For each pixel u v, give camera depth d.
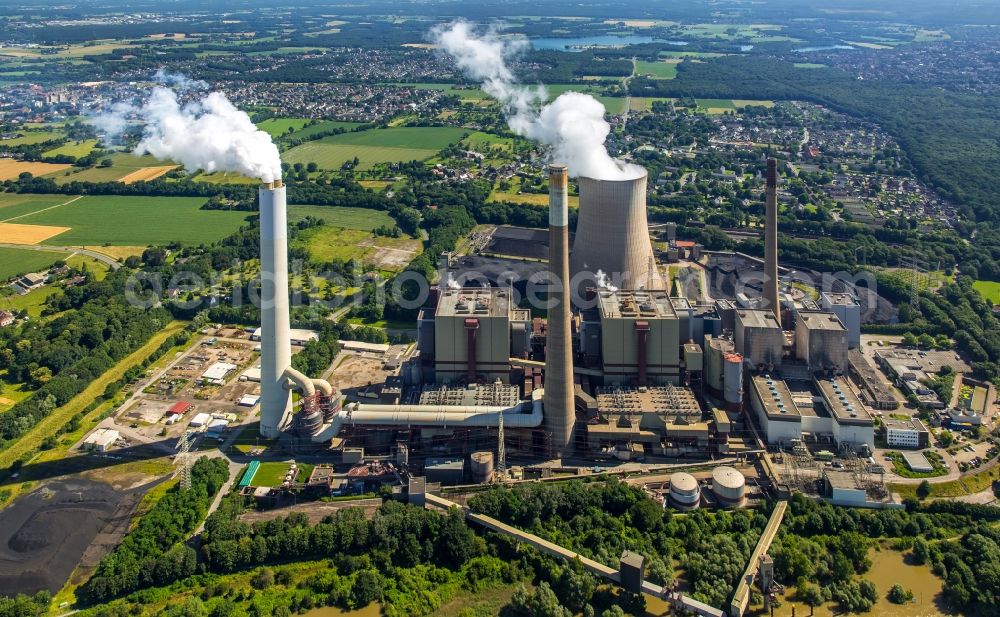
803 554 178.75
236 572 181.75
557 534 192.62
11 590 175.12
